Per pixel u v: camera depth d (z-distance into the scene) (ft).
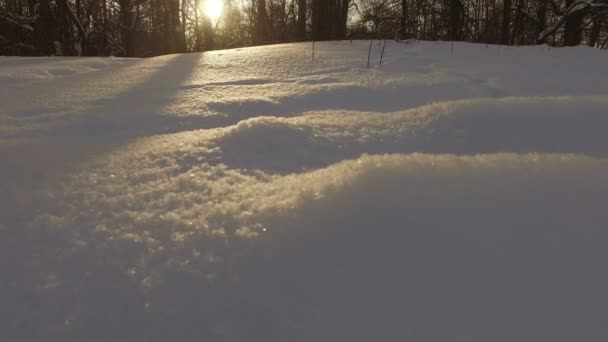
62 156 5.71
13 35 40.16
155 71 16.19
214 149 5.65
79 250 3.27
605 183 3.63
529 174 3.81
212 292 2.73
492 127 6.67
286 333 2.42
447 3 32.63
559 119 6.73
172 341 2.41
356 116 7.93
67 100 11.16
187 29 59.67
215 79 14.19
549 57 18.07
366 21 34.53
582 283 2.62
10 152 5.96
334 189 3.72
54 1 37.68
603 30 34.09
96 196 4.27
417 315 2.48
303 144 6.09
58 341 2.44
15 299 2.76
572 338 2.30
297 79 13.93
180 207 3.92
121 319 2.58
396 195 3.53
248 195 4.08
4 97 11.62
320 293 2.68
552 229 3.08
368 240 3.07
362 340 2.35
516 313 2.46
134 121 8.84
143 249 3.24
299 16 46.03
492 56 18.56
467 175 3.82
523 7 34.06
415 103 10.96
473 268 2.78
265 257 3.01
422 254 2.92
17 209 3.99
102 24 43.32
